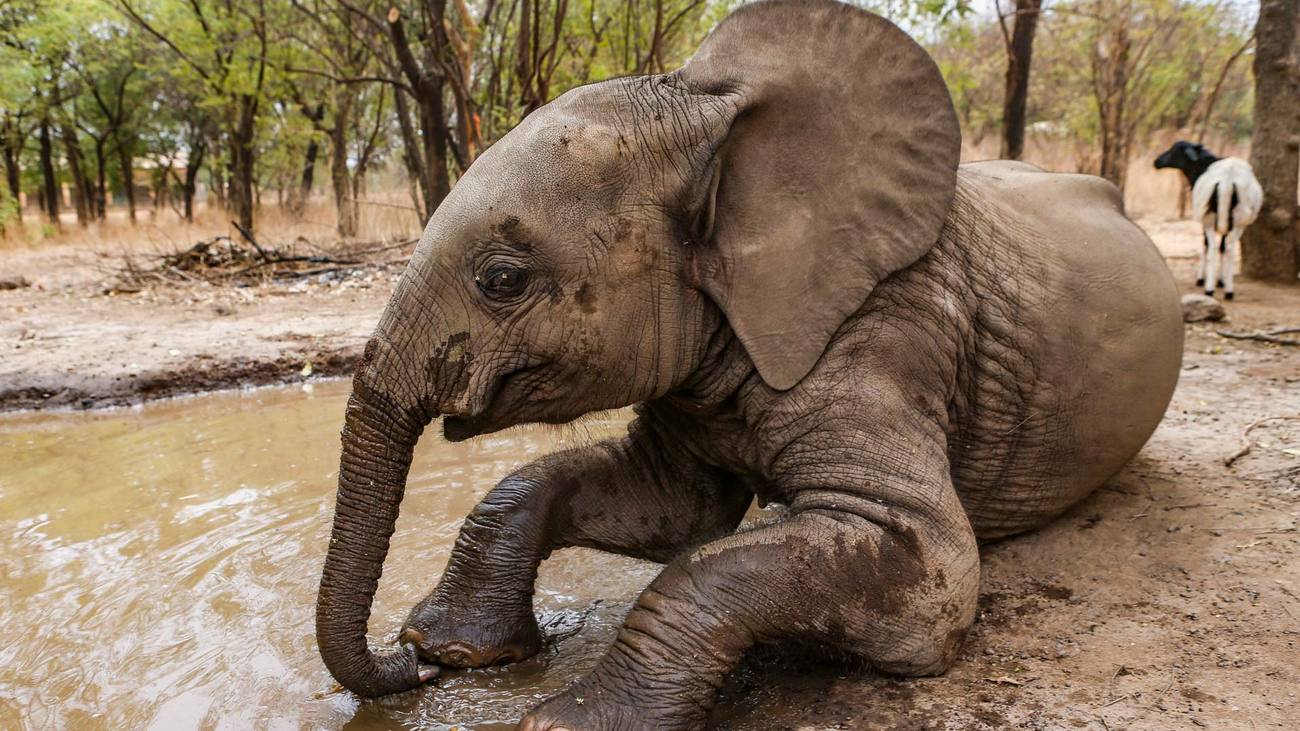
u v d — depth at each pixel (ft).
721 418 11.48
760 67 10.25
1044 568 12.84
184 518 17.38
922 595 9.87
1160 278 13.56
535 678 11.79
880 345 10.62
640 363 10.33
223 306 38.19
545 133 9.93
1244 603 11.53
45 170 105.50
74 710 11.19
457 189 10.03
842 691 10.46
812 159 10.29
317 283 45.42
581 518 12.60
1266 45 39.45
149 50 83.10
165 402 27.12
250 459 20.94
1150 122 91.50
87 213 118.83
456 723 10.85
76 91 101.24
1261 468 15.83
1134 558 12.89
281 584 14.42
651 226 9.97
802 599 9.66
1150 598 11.87
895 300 10.91
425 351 9.75
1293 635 10.77
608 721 9.39
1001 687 10.20
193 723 10.91
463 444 21.40
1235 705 9.55
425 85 45.24
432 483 18.92
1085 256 12.75
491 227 9.64
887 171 10.53
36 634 13.03
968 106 96.78
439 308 9.74
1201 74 90.07
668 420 12.50
